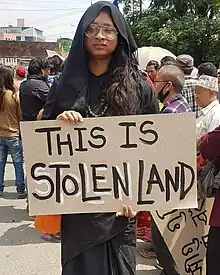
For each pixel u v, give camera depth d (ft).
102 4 7.64
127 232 8.04
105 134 7.64
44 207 7.75
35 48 103.50
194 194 7.82
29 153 7.67
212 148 9.21
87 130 7.62
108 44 7.64
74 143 7.64
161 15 83.82
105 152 7.68
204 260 11.06
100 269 7.84
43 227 8.37
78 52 7.71
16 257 14.67
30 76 17.40
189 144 7.71
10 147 20.94
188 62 17.71
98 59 7.82
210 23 77.30
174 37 76.07
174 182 7.77
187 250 11.11
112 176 7.72
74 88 7.73
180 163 7.75
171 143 7.70
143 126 7.65
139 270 13.44
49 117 8.07
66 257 7.98
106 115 7.83
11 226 17.57
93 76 7.92
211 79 12.76
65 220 8.06
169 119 7.64
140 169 7.72
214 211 9.51
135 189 7.75
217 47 77.20
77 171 7.70
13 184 24.03
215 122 12.55
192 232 11.04
